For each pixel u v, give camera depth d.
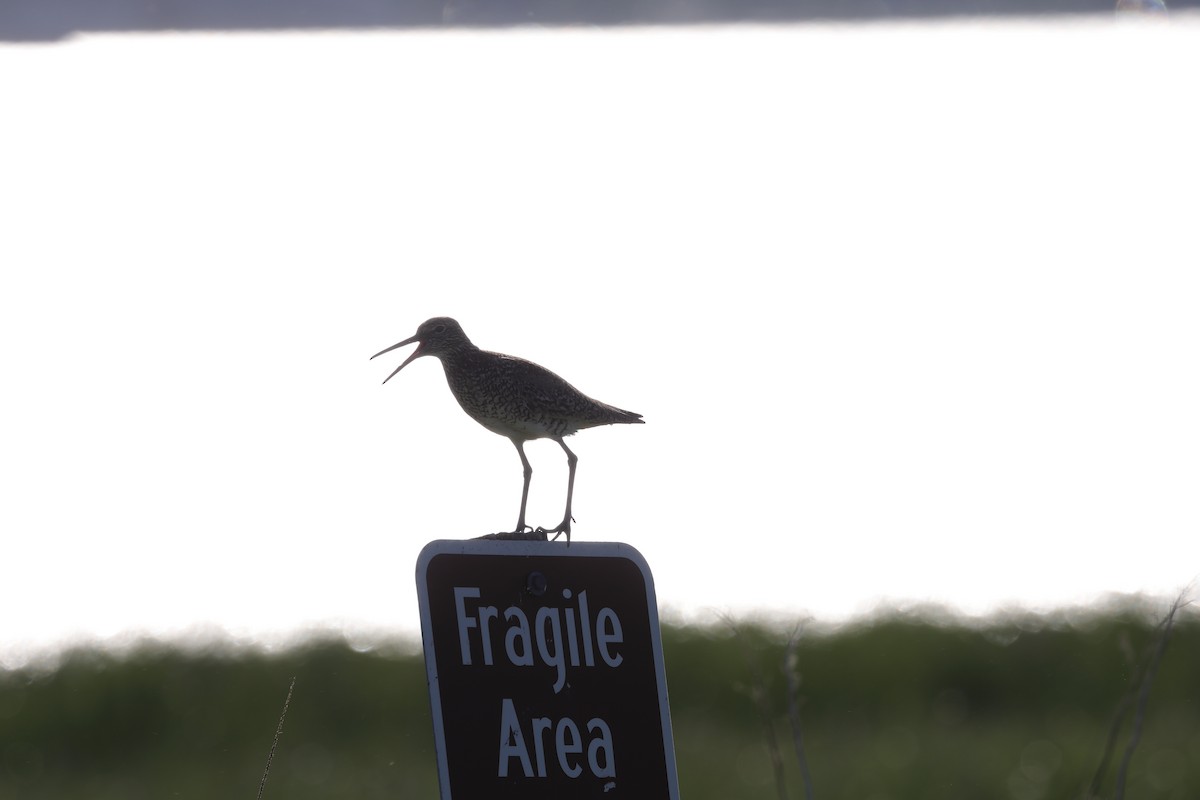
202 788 16.77
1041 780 16.31
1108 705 20.48
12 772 18.28
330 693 20.22
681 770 16.92
